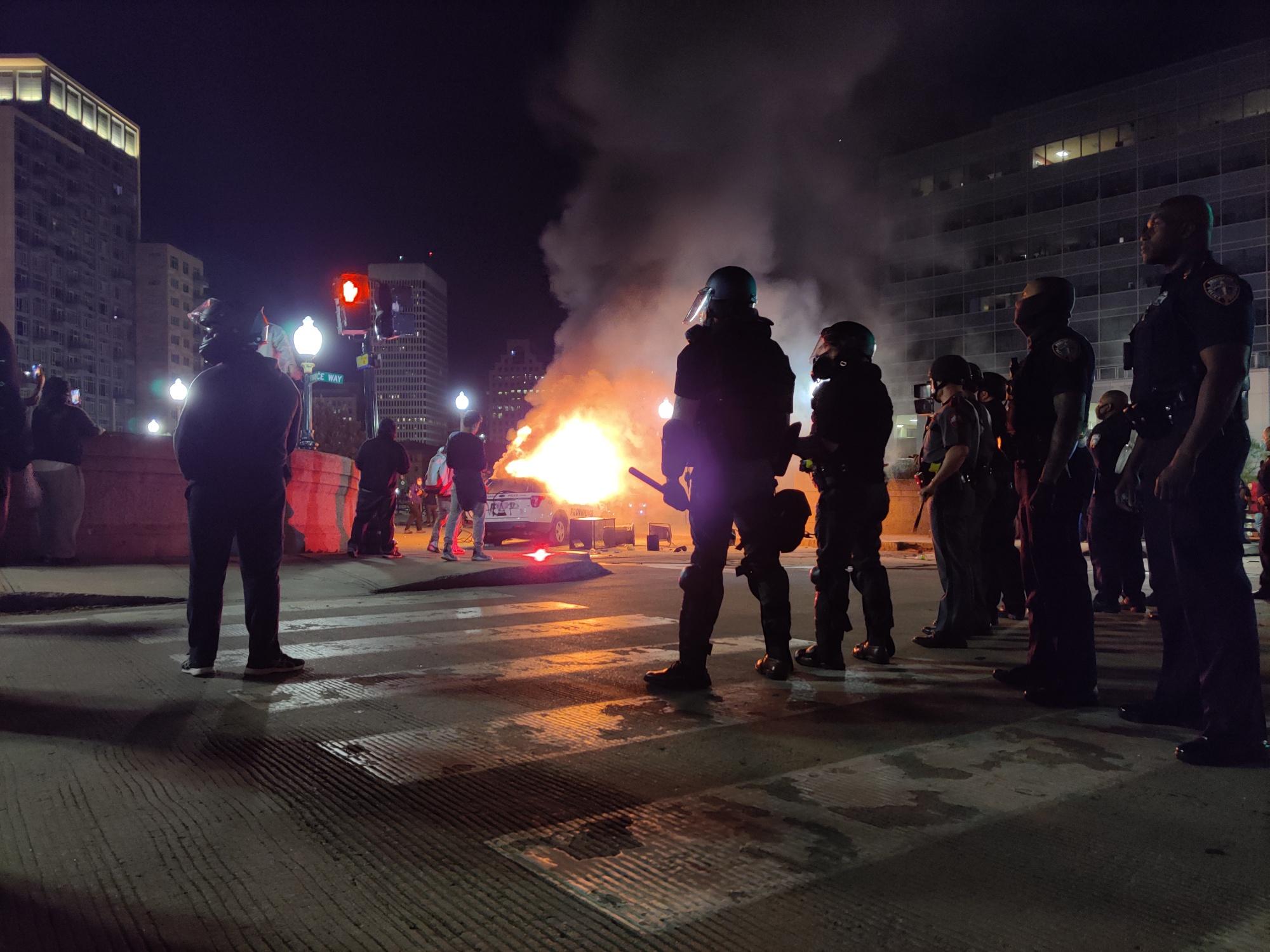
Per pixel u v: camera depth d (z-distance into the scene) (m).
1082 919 2.01
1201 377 3.53
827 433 5.10
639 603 7.95
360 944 1.89
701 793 2.85
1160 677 3.85
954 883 2.19
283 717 3.79
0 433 4.45
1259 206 56.91
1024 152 67.44
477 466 11.38
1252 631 3.24
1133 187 62.25
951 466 5.77
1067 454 4.20
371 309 13.02
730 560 13.98
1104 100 63.53
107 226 134.50
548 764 3.15
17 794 2.80
